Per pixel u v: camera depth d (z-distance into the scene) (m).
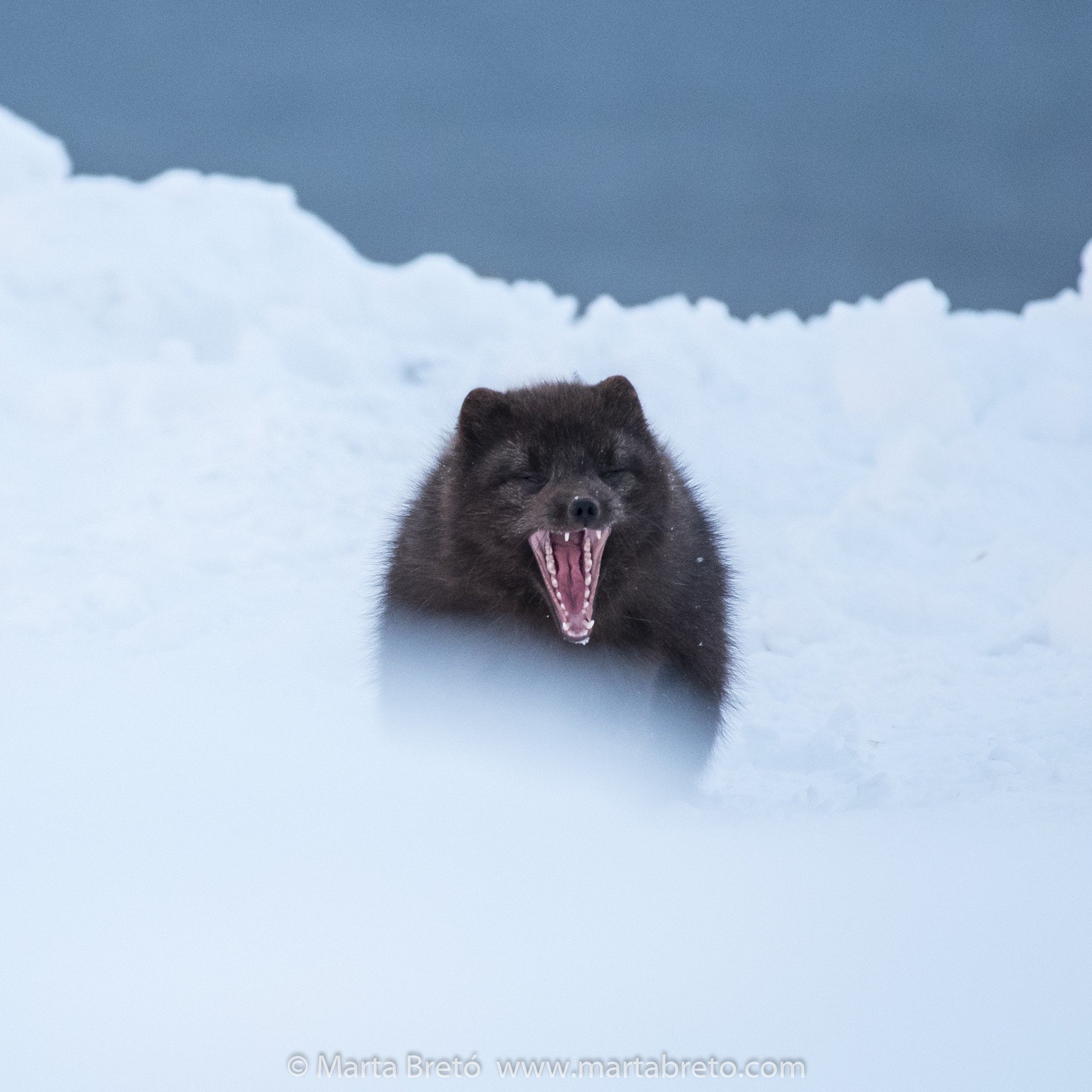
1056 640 39.59
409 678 28.84
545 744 27.59
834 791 28.23
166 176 71.94
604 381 29.44
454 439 32.12
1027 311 61.75
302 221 70.25
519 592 28.34
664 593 28.95
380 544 38.81
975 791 25.75
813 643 40.28
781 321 64.12
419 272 65.56
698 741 29.62
